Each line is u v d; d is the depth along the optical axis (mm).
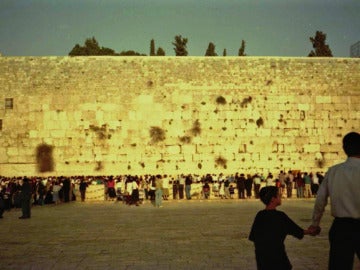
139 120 40781
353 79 42438
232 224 20531
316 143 41594
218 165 40719
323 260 12742
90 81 40969
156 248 14867
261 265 7344
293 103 41688
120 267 12172
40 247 15297
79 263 12734
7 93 40625
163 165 40500
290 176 37969
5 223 22219
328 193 7438
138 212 26953
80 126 40531
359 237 7121
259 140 41156
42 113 40531
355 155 7469
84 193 36344
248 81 41562
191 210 27688
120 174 40312
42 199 33375
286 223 7500
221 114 41125
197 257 13312
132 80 41094
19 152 40188
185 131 40844
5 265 12562
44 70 41000
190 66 41469
